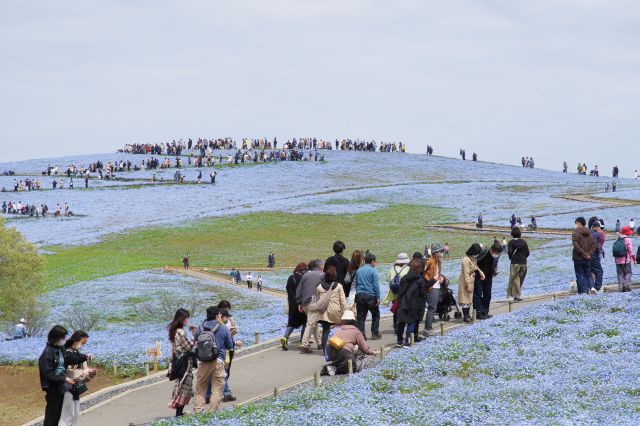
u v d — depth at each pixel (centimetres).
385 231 10381
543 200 12062
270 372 2430
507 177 15500
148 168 15538
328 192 13425
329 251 9250
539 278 5266
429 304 2770
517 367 2067
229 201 12588
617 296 2897
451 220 10806
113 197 12875
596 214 10125
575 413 1563
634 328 2395
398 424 1552
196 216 11431
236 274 7388
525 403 1683
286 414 1719
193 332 2045
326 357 2348
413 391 1920
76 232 10369
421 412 1648
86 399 2384
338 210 11838
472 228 9988
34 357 3522
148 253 9150
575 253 3148
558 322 2603
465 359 2220
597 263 3291
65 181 14188
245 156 16775
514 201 12181
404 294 2578
